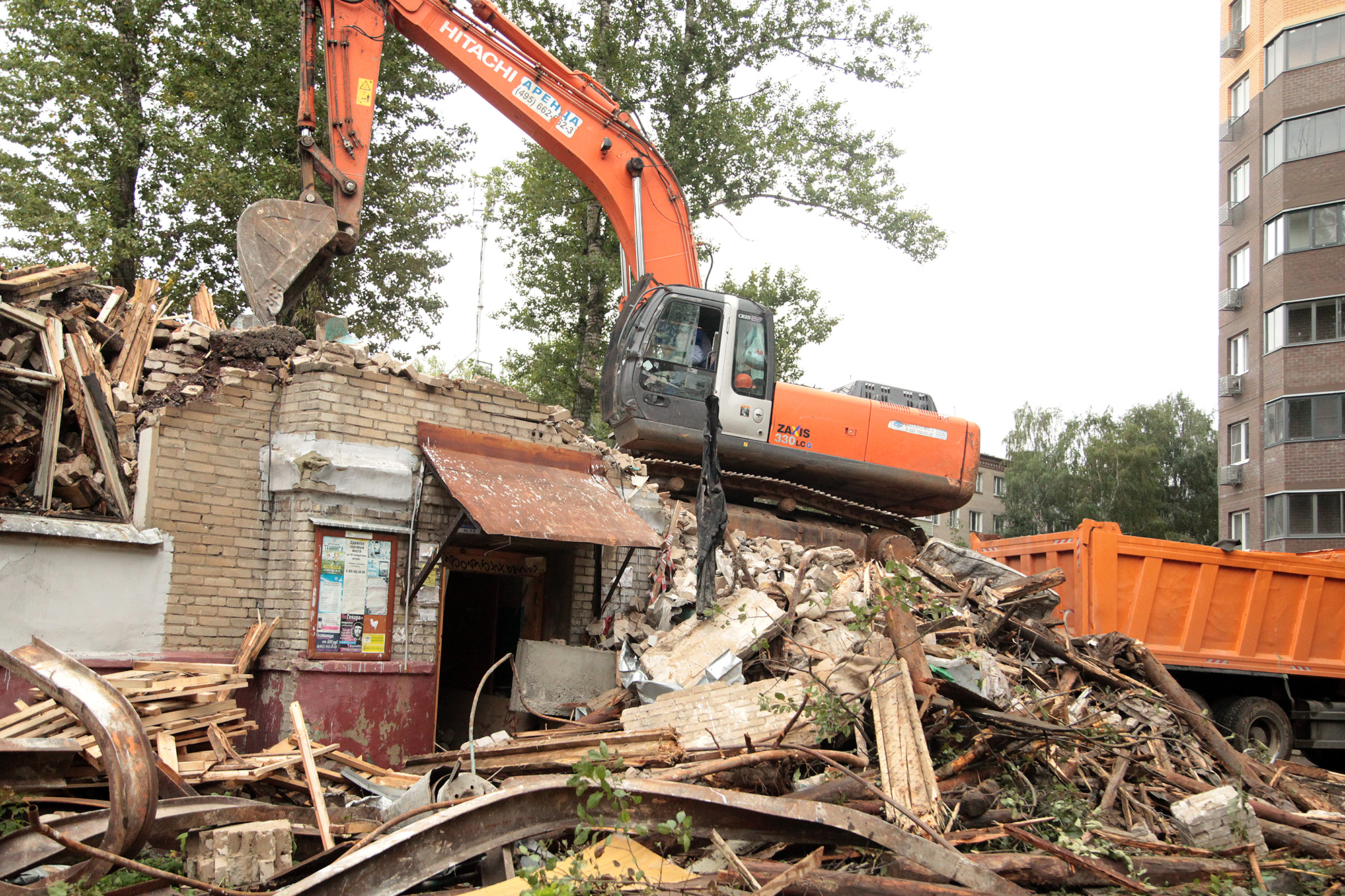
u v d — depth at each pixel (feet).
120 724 15.24
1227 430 104.47
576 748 21.68
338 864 13.65
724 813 15.99
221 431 26.04
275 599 26.03
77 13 58.70
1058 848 17.52
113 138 58.03
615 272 66.23
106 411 24.80
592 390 67.00
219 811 17.35
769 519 41.50
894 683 21.33
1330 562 40.34
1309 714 40.86
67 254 55.67
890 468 42.55
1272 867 19.40
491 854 16.08
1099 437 152.97
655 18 69.41
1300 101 94.48
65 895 13.57
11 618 21.80
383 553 27.22
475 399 29.84
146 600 24.17
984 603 31.78
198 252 62.08
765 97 72.08
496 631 34.37
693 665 26.21
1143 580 36.35
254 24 58.95
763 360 40.47
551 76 40.73
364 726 26.11
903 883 15.21
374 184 65.21
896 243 73.10
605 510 29.66
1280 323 94.27
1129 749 24.38
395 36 64.44
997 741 22.15
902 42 70.85
